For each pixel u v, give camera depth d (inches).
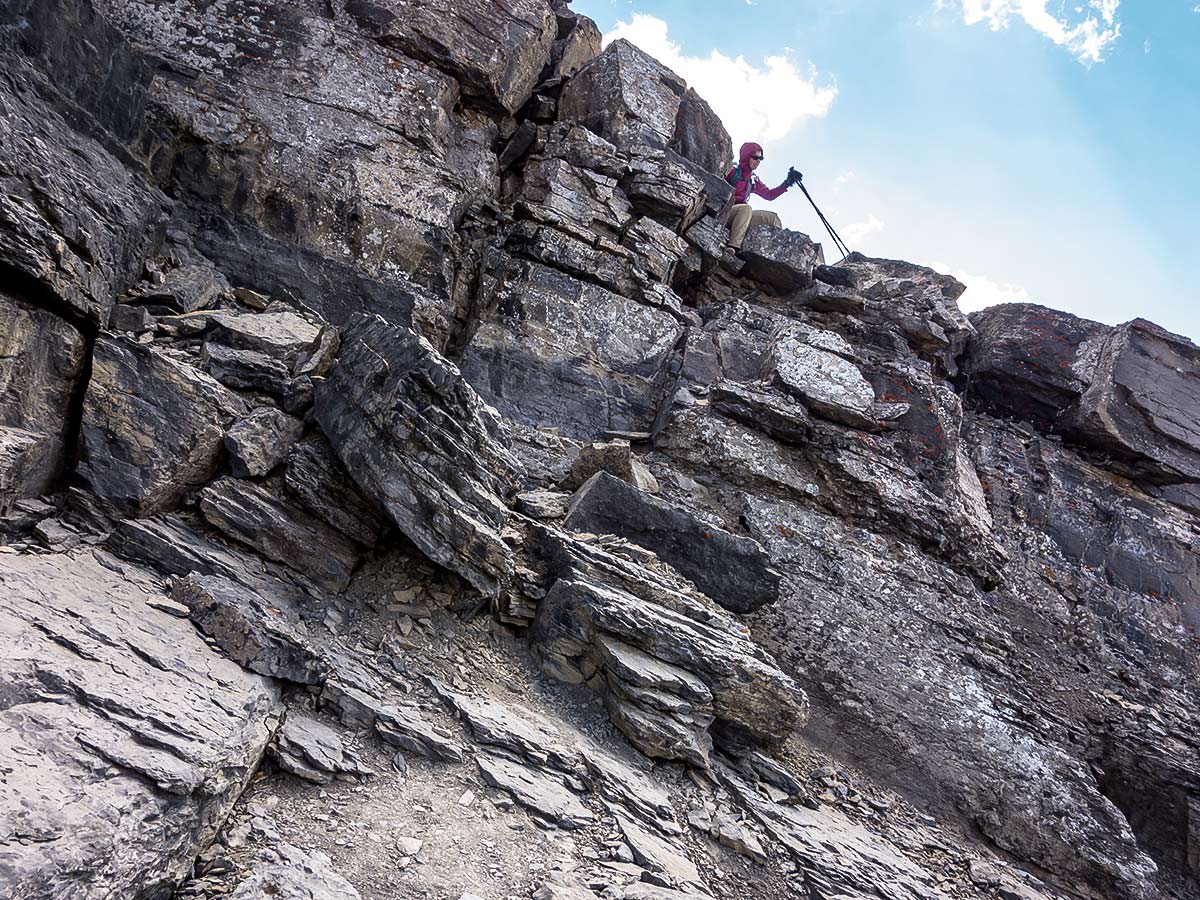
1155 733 351.6
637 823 201.9
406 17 405.1
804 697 263.7
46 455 215.3
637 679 238.7
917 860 262.2
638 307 426.3
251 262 345.7
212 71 363.6
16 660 145.3
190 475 238.4
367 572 258.5
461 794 191.0
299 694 203.9
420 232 381.4
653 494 333.1
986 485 442.0
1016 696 339.9
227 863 149.5
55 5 261.4
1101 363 491.2
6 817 113.5
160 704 156.1
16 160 218.2
